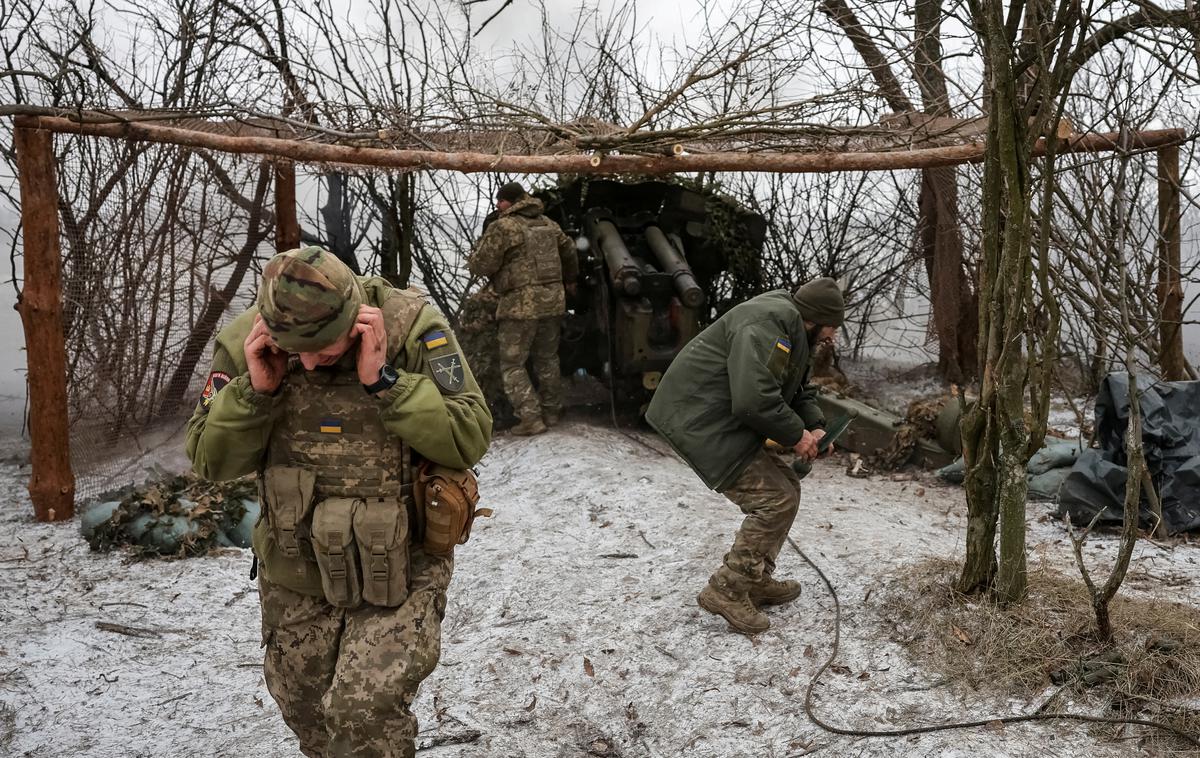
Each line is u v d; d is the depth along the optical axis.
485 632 3.92
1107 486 4.55
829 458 6.37
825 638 3.58
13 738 3.20
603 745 3.16
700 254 7.46
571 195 7.35
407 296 2.45
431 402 2.29
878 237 8.42
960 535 4.66
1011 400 3.41
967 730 2.93
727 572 3.70
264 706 3.41
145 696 3.47
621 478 5.62
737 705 3.25
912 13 4.03
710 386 3.58
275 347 2.27
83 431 5.92
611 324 6.97
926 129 5.04
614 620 3.91
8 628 3.95
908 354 9.26
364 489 2.37
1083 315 4.65
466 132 5.45
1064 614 3.41
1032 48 3.23
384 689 2.29
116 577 4.51
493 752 3.12
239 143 4.98
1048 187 3.21
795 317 3.55
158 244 6.23
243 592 4.36
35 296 5.17
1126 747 2.79
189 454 2.44
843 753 2.92
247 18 6.54
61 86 5.78
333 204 7.72
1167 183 5.59
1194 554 4.21
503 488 5.73
